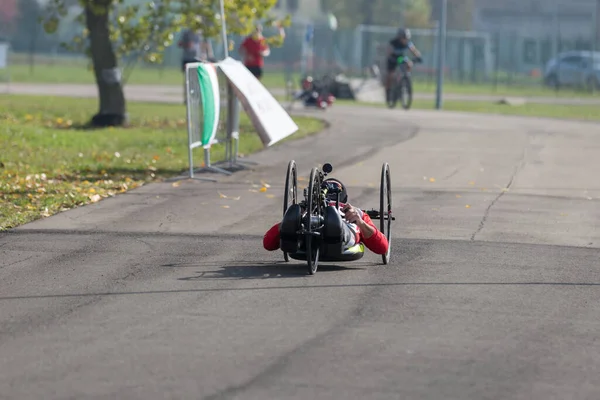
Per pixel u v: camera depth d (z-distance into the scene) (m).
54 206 54.41
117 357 27.72
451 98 177.00
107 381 25.64
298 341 29.56
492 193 62.31
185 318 32.09
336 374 26.44
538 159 78.50
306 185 64.06
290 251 38.31
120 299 34.69
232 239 46.56
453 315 33.19
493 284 38.22
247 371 26.58
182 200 57.69
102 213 53.03
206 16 100.00
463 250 45.06
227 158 73.31
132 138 89.69
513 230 50.62
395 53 131.62
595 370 27.52
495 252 44.88
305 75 191.25
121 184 63.09
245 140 88.12
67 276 38.38
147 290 36.06
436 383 25.94
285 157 77.69
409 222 52.12
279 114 68.31
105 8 100.62
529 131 100.56
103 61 102.31
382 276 39.03
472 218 53.66
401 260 42.47
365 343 29.47
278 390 25.06
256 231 48.75
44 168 69.19
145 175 67.38
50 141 83.06
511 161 76.88
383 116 116.94
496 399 24.86
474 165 74.19
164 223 50.44
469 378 26.45
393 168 72.06
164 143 85.38
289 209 38.12
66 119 106.06
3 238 46.00
